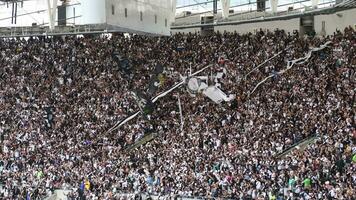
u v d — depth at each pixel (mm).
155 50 95812
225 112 77438
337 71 78812
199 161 67875
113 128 80062
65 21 106188
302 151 64812
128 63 93312
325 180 59312
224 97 79562
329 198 56438
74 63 96750
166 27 87750
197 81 81500
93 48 99250
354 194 55469
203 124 76125
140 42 98375
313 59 83500
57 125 82688
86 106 85875
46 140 79938
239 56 89375
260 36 92188
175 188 65125
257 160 65062
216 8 102188
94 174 69938
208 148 71000
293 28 94375
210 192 62938
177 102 82000
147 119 79812
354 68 78312
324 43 85625
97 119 82562
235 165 65812
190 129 75812
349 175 58281
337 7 80188
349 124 67062
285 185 60688
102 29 91375
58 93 90250
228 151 68875
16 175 72125
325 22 91562
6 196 68875
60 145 78000
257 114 74938
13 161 76062
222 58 89625
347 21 88688
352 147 62656
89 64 95812
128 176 68375
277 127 70938
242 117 75250
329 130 67062
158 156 71250
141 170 68812
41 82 93688
